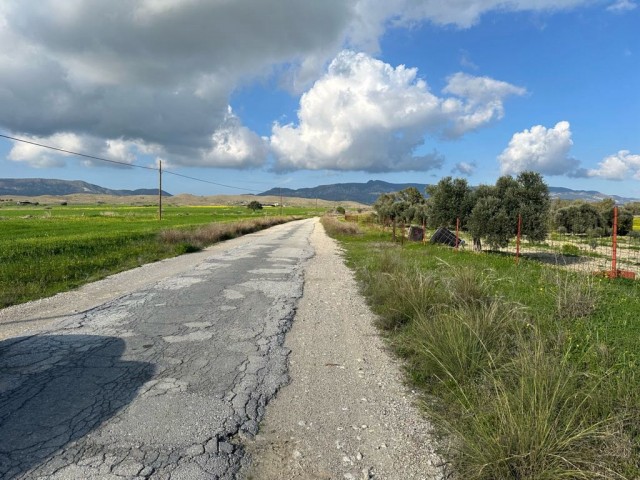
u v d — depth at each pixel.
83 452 3.00
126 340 5.62
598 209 38.41
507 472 2.67
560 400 3.15
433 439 3.30
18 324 6.41
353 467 2.94
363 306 7.89
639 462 2.71
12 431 3.27
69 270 11.24
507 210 19.70
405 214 44.22
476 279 7.38
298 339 5.84
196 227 28.22
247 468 2.90
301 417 3.63
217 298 8.38
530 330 5.15
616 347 4.72
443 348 4.41
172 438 3.22
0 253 13.60
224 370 4.63
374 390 4.20
